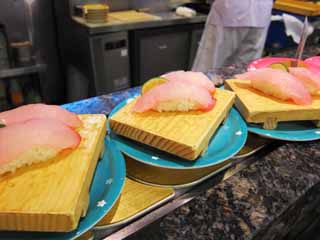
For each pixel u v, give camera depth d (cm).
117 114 60
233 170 61
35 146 44
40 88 219
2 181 42
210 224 46
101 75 214
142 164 59
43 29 231
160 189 54
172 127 56
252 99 70
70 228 38
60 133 48
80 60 223
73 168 44
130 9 253
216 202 50
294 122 71
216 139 62
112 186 48
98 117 58
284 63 87
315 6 237
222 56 219
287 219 54
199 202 50
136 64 228
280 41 236
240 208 49
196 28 247
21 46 201
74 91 249
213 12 208
